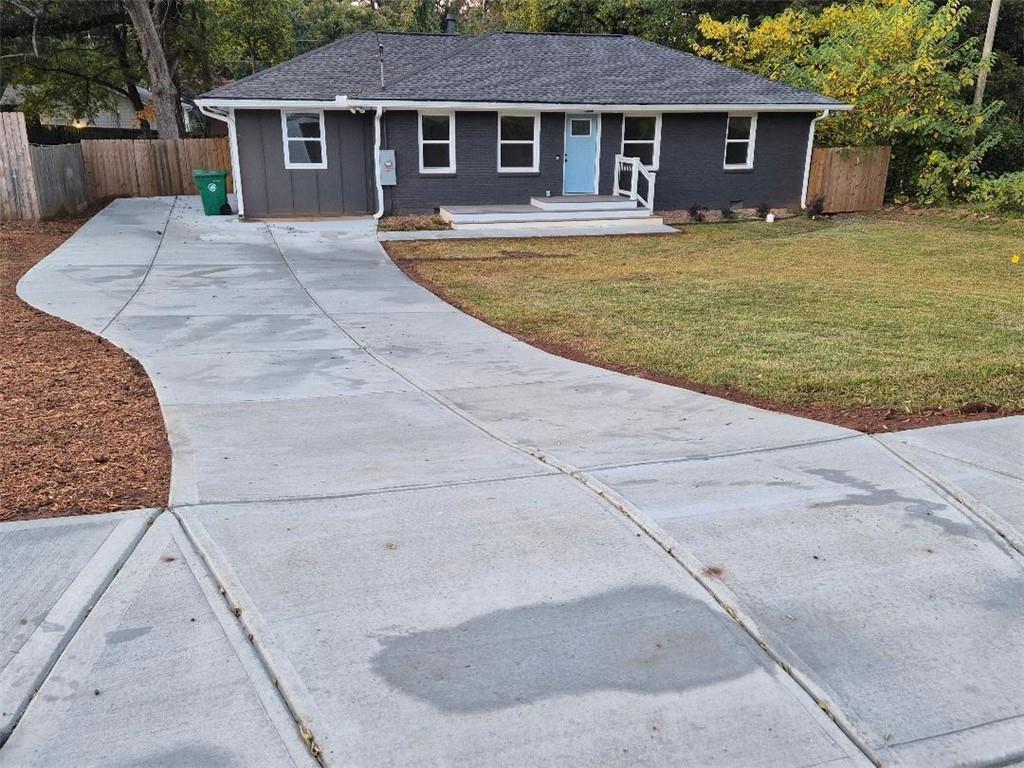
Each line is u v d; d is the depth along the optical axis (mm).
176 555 3256
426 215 17094
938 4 25531
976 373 6016
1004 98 25562
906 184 20078
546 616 2891
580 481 4059
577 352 7078
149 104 33844
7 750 2223
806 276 11102
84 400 5398
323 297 9602
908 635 2820
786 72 21594
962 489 3906
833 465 4242
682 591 3057
